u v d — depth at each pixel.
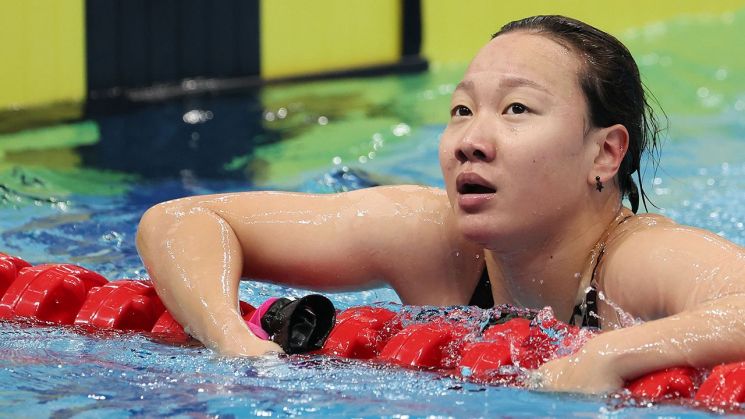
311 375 6.48
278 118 18.00
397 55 22.98
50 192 13.09
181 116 18.00
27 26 17.66
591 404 5.80
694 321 6.04
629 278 6.69
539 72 6.74
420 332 6.89
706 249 6.54
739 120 17.81
